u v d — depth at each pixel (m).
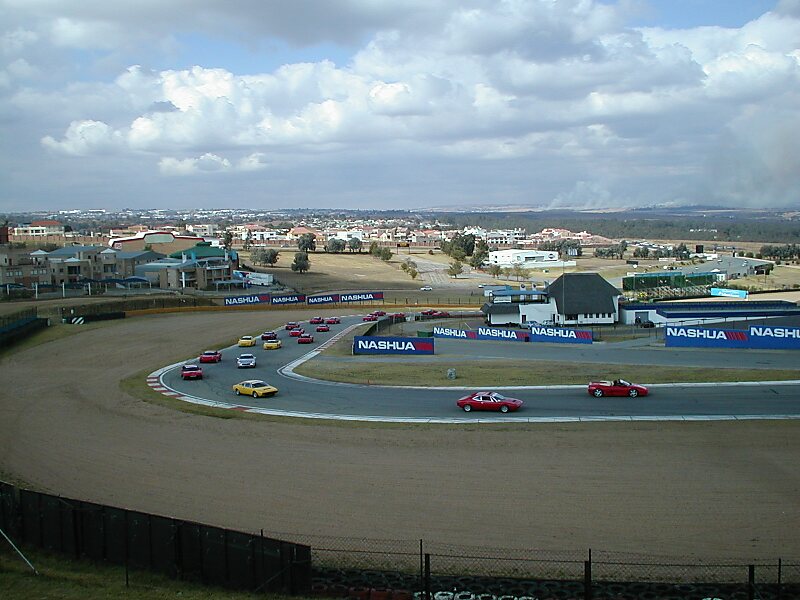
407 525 22.28
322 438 32.47
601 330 79.12
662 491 24.62
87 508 20.41
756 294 113.94
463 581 18.33
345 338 74.00
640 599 17.31
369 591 17.89
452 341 72.12
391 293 129.50
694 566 18.94
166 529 19.39
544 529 21.75
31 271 119.56
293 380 49.06
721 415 34.84
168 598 17.66
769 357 53.97
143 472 28.03
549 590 17.78
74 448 31.75
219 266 134.88
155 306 101.12
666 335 63.25
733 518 22.23
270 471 27.78
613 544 20.64
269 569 18.28
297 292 129.75
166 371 53.62
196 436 33.38
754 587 17.17
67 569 19.66
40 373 53.19
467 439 31.66
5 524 22.11
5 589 17.97
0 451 31.67
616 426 33.25
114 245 172.62
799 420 33.44
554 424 33.97
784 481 25.33
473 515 22.94
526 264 197.25
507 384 45.03
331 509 23.70
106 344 68.94
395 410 38.22
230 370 54.03
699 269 160.38
